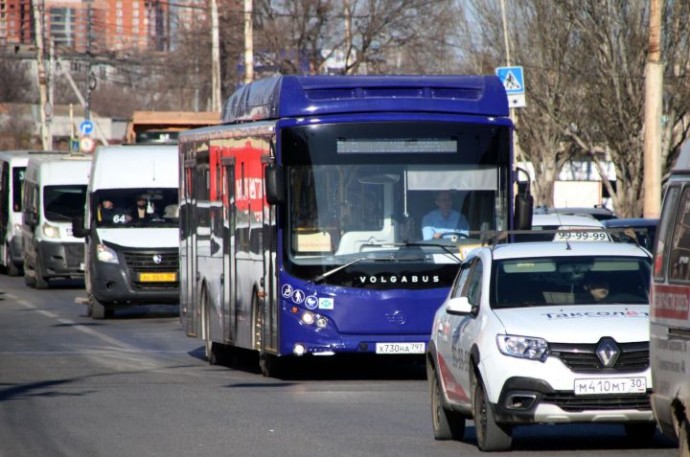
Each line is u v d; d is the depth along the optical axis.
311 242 42.59
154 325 69.62
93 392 41.34
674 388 23.03
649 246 52.91
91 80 191.38
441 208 43.16
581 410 27.45
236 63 164.00
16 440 31.31
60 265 96.06
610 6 113.06
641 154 114.75
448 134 43.34
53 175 96.81
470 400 29.33
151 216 73.19
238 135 46.78
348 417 34.97
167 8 187.62
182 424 33.88
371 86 43.75
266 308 43.66
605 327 27.88
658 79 68.19
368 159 43.00
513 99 81.62
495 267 30.75
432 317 42.59
